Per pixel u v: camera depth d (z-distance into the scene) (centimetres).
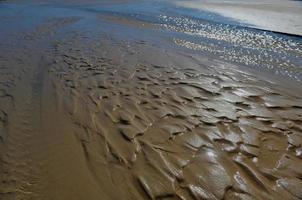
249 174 284
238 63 711
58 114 400
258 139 345
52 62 639
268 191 264
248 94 482
